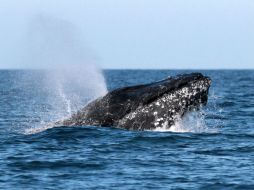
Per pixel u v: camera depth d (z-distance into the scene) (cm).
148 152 7356
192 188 5900
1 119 11819
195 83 8006
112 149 7469
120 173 6394
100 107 8644
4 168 6600
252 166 6719
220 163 6850
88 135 8125
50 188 5856
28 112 13900
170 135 8194
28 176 6281
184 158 7075
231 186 5959
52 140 7981
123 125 8400
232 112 13300
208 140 8200
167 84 8138
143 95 8269
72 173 6397
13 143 7894
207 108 14450
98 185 5959
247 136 8681
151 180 6150
